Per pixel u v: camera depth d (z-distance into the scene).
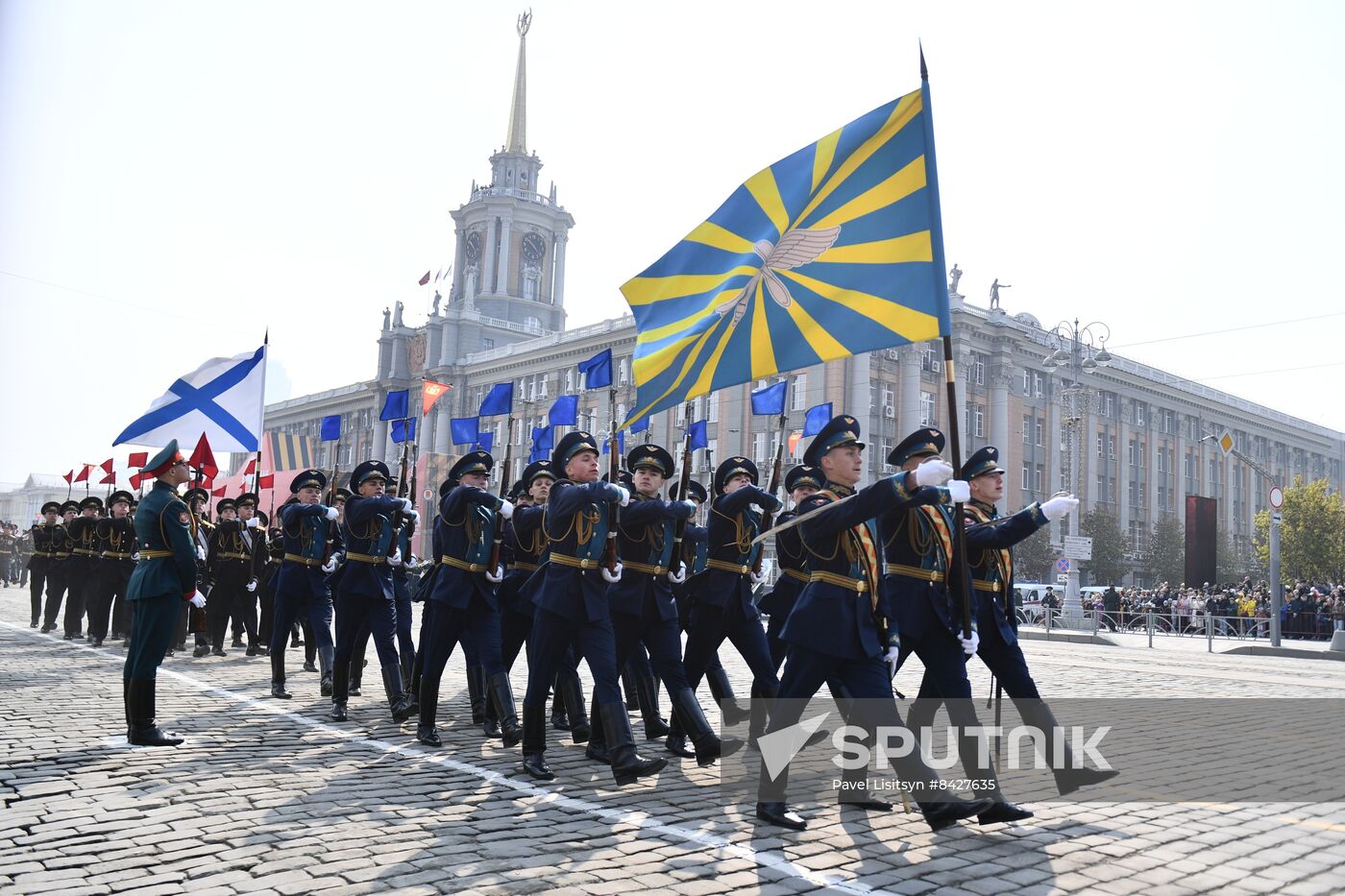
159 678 11.98
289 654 15.33
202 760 7.29
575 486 6.93
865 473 49.34
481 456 8.45
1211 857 5.29
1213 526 34.34
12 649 14.75
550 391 63.84
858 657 5.62
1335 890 4.78
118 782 6.57
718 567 7.90
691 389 7.16
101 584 15.59
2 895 4.48
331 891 4.59
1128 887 4.77
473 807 6.13
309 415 89.00
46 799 6.12
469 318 74.00
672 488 8.34
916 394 51.41
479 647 8.39
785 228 7.05
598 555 6.96
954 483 5.36
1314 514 49.84
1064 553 33.81
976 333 55.00
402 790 6.50
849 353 6.48
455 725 9.20
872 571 5.78
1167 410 69.62
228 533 14.52
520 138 84.31
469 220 82.88
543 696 7.03
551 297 82.06
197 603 8.05
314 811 5.95
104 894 4.52
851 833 5.66
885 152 6.70
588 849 5.28
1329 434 88.31
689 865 5.02
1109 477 63.72
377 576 9.47
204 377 14.75
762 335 6.93
